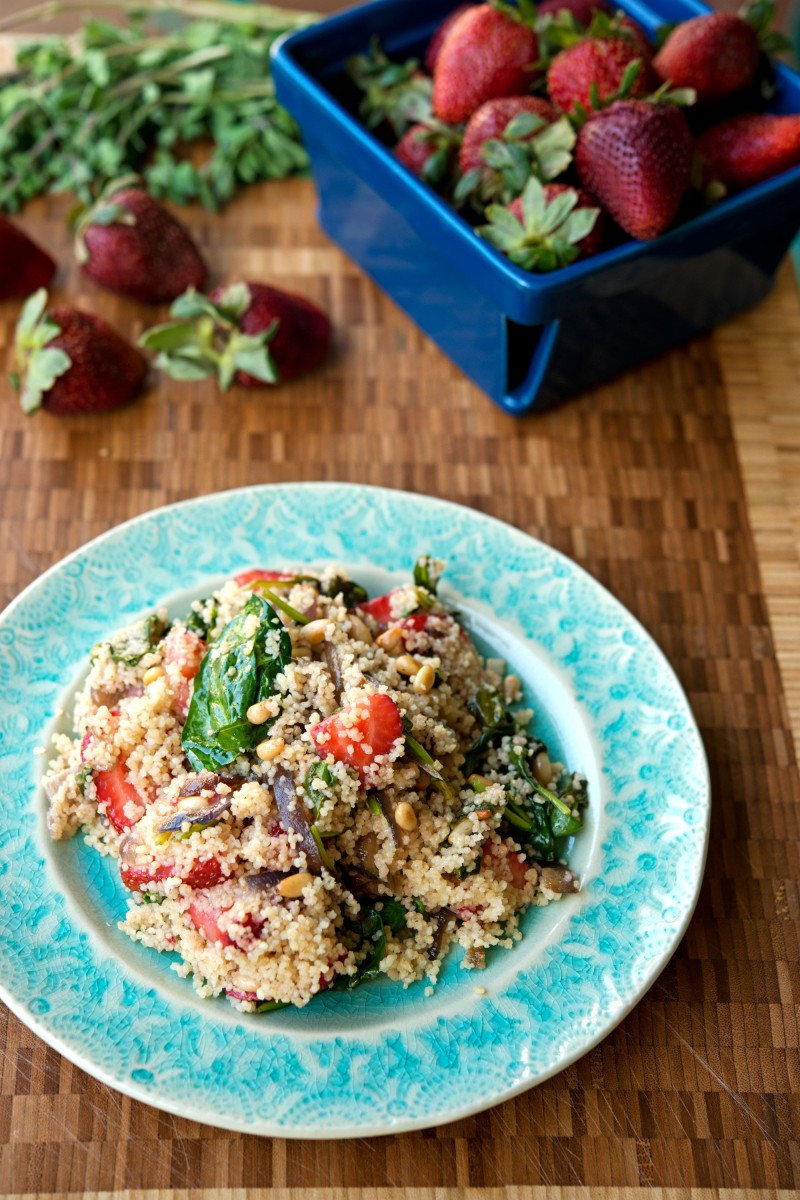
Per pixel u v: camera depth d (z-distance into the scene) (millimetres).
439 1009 480
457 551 566
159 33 734
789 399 639
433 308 628
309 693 498
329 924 477
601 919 495
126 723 500
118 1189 471
